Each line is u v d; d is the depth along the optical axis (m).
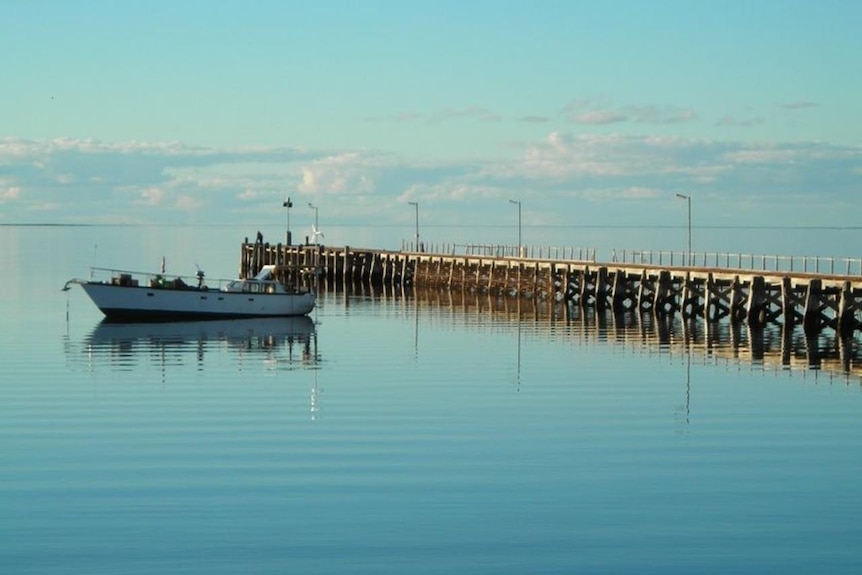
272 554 23.73
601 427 36.03
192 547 24.14
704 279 74.25
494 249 111.31
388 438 34.34
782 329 67.00
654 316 77.12
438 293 105.50
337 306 88.06
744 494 27.97
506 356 54.12
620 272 81.75
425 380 46.06
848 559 23.41
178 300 72.81
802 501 27.36
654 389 43.56
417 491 28.27
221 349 57.50
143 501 27.36
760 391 42.97
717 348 57.53
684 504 27.11
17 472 30.05
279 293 75.06
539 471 30.23
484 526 25.52
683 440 34.03
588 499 27.58
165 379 46.44
